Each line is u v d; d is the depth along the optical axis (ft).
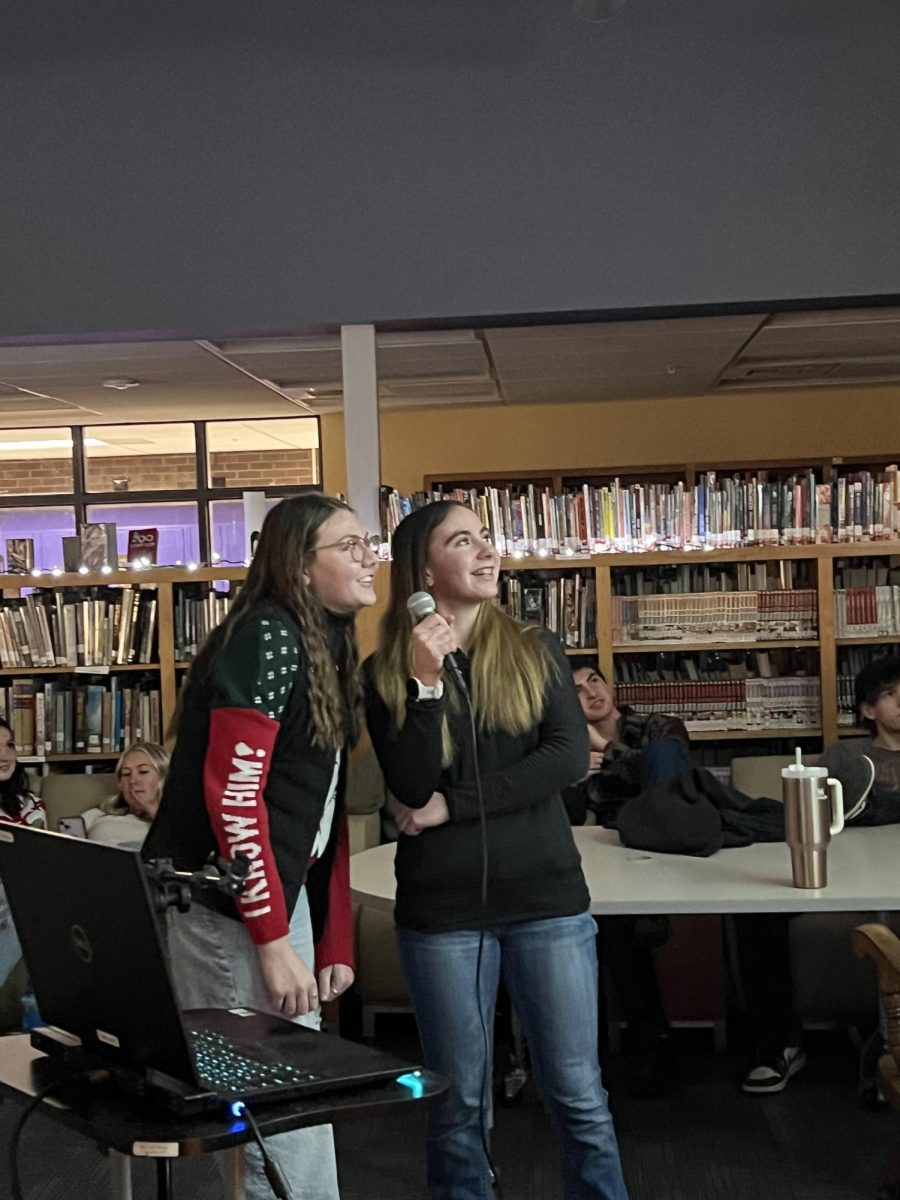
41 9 16.16
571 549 19.33
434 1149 8.80
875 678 14.85
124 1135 4.95
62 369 19.33
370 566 7.93
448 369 20.38
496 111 15.84
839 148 15.61
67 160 16.15
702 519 19.31
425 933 8.70
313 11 15.97
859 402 27.68
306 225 16.01
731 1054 15.14
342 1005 16.52
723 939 15.72
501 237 15.87
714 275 15.71
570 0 15.80
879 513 19.22
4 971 14.12
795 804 10.31
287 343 17.57
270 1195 7.13
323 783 7.68
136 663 20.57
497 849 8.67
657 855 12.01
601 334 17.65
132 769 17.01
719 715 19.94
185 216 16.10
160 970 5.01
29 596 21.02
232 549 28.35
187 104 16.06
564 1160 8.88
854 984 14.24
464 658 8.84
